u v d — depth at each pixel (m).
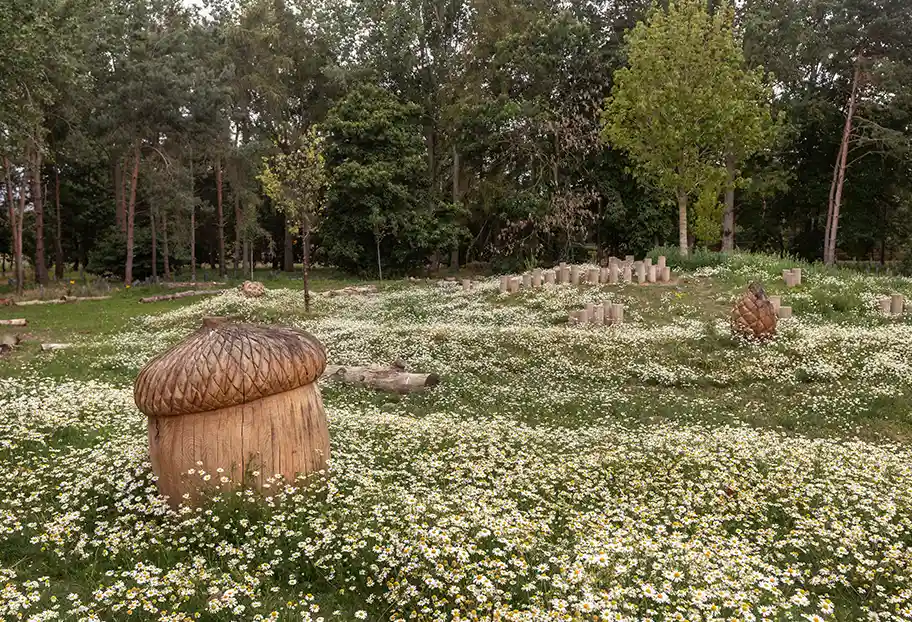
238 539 4.96
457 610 4.07
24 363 13.82
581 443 8.58
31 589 4.30
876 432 9.77
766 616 4.19
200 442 5.47
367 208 39.31
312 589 4.59
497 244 42.62
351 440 8.00
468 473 7.02
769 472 7.09
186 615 3.95
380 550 4.69
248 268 43.62
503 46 38.19
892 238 47.94
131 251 35.44
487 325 18.45
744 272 22.97
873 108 36.34
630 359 14.39
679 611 4.13
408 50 43.22
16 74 22.20
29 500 5.55
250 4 42.91
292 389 5.83
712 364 13.84
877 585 4.69
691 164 26.75
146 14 41.34
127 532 5.07
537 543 5.06
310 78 47.53
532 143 38.00
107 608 4.16
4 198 42.19
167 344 16.70
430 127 45.97
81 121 36.12
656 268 22.91
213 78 37.44
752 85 26.19
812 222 45.88
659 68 25.56
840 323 17.31
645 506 6.07
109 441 7.36
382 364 14.12
